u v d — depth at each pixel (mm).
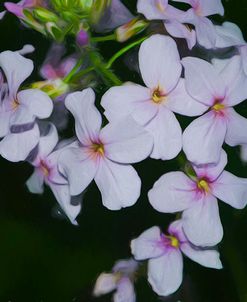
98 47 221
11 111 189
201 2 193
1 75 197
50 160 198
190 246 199
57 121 204
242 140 190
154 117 185
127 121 182
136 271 222
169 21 184
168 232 203
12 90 188
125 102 183
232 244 221
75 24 197
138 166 236
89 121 184
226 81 188
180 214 201
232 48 195
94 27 203
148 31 198
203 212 192
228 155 240
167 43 185
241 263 219
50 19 198
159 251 199
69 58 205
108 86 198
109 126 183
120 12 203
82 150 187
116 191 185
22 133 188
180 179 191
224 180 194
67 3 199
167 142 184
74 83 198
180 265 199
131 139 182
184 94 186
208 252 199
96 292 224
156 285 199
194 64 185
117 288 222
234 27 199
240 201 193
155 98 185
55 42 206
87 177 186
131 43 202
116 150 184
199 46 195
